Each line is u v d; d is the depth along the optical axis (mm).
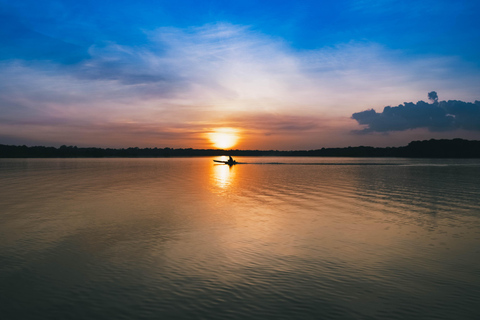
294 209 28438
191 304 11000
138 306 10867
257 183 55031
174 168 117188
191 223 22781
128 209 28359
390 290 12055
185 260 15156
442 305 10953
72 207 29344
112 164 159000
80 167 120375
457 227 21734
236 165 152125
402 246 17406
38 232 20188
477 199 34875
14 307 10812
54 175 74188
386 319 10109
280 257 15602
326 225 22219
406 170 98938
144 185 50875
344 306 10875
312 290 12039
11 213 26375
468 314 10391
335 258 15461
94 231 20453
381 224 22578
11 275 13398
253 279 13016
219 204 31250
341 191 42625
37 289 12125
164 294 11719
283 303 11070
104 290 12023
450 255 15930
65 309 10688
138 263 14766
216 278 13094
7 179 61938
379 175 75750
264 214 26109
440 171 93125
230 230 20766
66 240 18406
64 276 13305
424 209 28531
